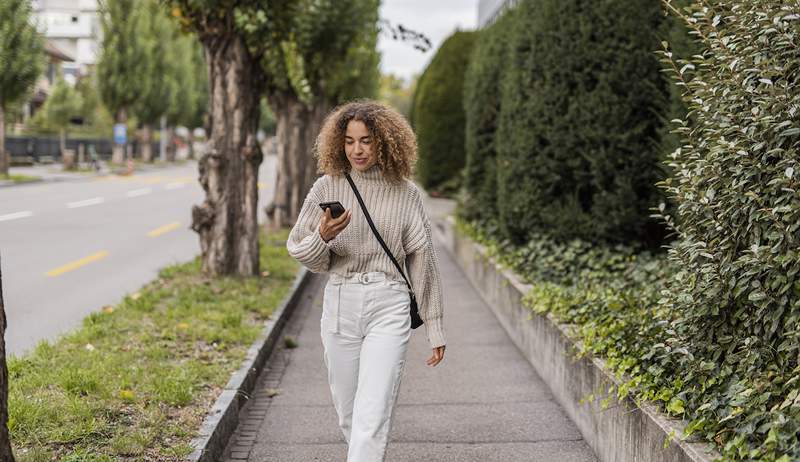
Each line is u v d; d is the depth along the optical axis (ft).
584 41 28.66
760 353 12.40
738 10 13.79
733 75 13.12
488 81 44.75
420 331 29.50
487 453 16.76
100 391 17.84
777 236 11.74
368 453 12.05
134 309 27.50
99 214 70.13
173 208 78.33
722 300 13.21
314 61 54.34
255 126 34.78
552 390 20.97
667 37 26.55
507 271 30.55
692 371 13.28
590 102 28.58
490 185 42.96
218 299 29.91
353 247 12.59
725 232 13.35
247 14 32.01
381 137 12.44
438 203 71.05
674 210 23.75
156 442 15.23
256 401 20.42
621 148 28.45
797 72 12.39
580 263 28.22
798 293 11.59
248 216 34.60
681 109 22.85
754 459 10.66
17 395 16.93
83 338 23.18
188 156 247.91
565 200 30.09
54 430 15.24
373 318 12.60
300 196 59.21
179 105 209.26
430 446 17.20
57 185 108.37
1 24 103.19
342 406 13.23
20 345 25.09
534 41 30.07
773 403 11.55
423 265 12.80
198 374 19.92
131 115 187.73
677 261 14.93
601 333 17.53
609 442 15.48
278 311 28.84
